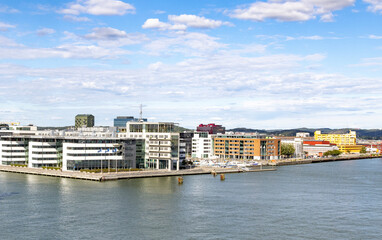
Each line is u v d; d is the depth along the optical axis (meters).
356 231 163.00
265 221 175.75
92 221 172.50
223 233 158.88
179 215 184.12
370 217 184.12
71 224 167.75
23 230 159.00
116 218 177.75
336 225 170.88
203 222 173.38
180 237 153.75
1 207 194.12
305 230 163.62
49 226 164.50
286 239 152.75
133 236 154.12
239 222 173.88
